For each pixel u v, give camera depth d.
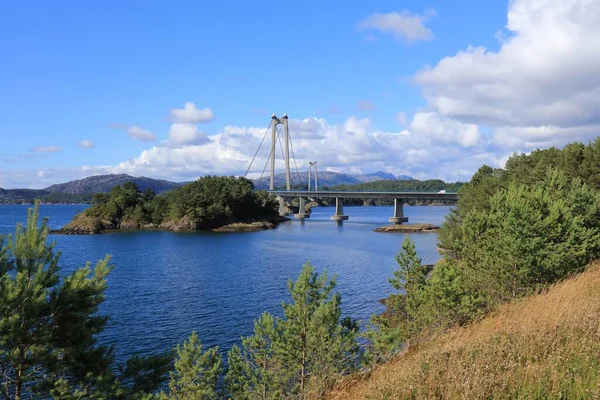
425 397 9.95
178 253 88.12
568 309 14.66
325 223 173.88
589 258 26.17
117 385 14.52
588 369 9.77
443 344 15.96
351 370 17.92
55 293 13.73
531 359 10.81
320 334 19.11
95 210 150.88
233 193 159.62
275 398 18.11
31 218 14.10
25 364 13.29
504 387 9.40
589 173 54.50
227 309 45.31
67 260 78.38
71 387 13.78
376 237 118.12
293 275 63.59
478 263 27.19
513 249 24.69
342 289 53.44
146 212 157.00
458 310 23.17
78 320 14.02
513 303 21.94
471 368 10.27
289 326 19.80
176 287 55.59
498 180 65.88
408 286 27.20
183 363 20.06
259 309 45.34
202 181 167.38
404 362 14.17
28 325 12.89
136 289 54.47
